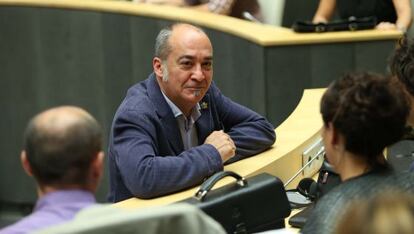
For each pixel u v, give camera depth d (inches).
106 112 343.3
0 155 371.2
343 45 261.7
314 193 149.7
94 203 103.5
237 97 282.8
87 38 340.8
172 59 159.9
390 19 297.9
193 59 159.6
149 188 146.2
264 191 134.5
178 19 304.3
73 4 339.3
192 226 88.2
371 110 110.5
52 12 346.6
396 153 169.3
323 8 312.3
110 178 162.9
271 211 134.6
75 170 102.3
